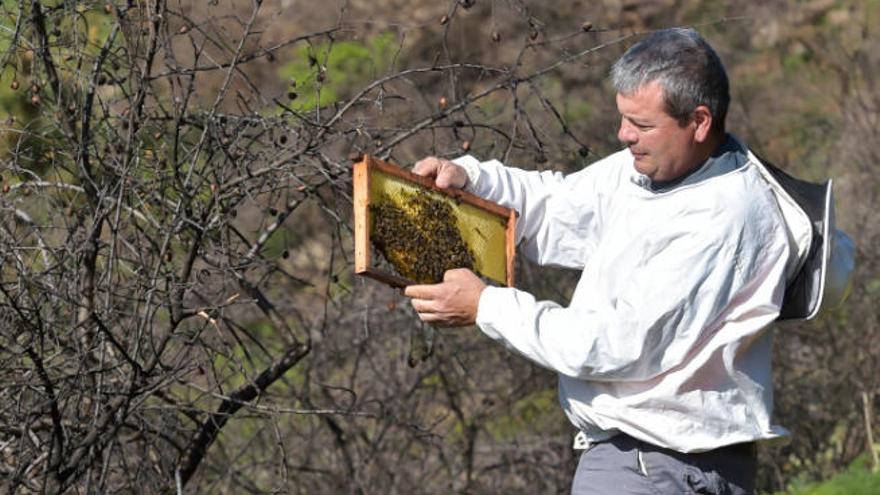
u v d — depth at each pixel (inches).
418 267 352.2
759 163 344.2
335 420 650.2
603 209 367.9
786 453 739.4
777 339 745.6
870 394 746.8
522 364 697.6
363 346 621.0
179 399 490.3
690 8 1106.1
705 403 336.5
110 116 434.9
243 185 428.8
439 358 652.7
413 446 692.7
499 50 832.9
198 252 437.1
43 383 401.4
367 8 876.6
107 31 483.8
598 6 962.1
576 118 785.6
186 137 456.8
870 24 1077.8
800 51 1099.9
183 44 506.3
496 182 374.0
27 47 444.1
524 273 681.0
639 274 334.6
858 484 534.6
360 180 340.5
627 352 327.9
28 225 438.3
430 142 581.6
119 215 407.2
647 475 342.6
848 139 890.7
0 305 408.2
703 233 331.0
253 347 613.9
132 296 429.4
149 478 441.1
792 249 341.7
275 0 722.2
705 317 329.4
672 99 330.0
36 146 465.1
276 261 516.7
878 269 786.8
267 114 485.7
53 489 411.2
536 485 700.0
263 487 635.5
